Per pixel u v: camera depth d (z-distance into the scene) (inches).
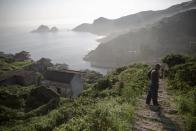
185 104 447.2
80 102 749.3
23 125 1005.2
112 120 372.2
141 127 372.2
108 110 414.0
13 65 3772.1
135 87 645.3
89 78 3144.7
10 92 1996.8
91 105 590.6
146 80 711.7
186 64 752.3
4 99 1809.8
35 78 2723.9
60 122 620.4
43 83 2468.0
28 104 1786.4
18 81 2576.3
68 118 605.9
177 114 427.2
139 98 531.5
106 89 860.0
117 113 409.7
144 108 459.8
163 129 365.1
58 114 668.1
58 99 1646.2
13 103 1765.5
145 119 404.8
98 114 406.6
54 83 2410.2
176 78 676.7
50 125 627.5
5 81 2459.4
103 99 653.9
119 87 727.1
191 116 390.6
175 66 779.4
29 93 2052.2
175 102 493.7
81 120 419.8
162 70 783.7
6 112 1514.5
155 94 468.8
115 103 490.6
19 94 2007.9
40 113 1425.9
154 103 471.8
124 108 433.4
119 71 1174.3
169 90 613.3
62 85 2370.8
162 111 442.6
